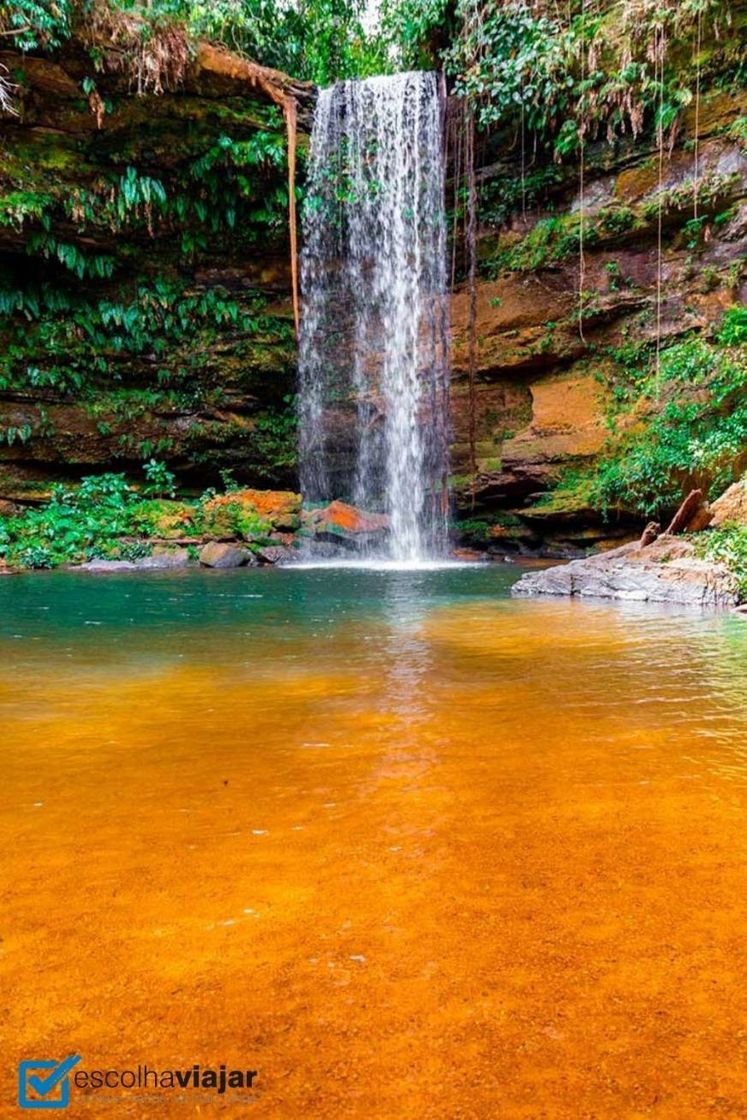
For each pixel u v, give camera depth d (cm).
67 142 1279
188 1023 120
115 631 548
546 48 1340
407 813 204
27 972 133
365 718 305
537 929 145
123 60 1214
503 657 438
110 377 1490
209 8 1370
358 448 1612
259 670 405
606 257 1387
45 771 242
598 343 1400
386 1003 124
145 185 1327
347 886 163
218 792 222
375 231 1577
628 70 1277
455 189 1512
